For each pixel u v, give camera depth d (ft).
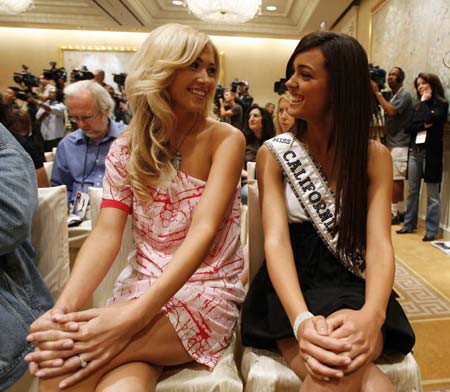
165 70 3.08
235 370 3.01
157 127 3.27
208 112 3.48
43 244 3.72
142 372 2.62
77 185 7.06
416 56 12.34
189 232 3.06
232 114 14.38
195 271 3.11
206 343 3.00
